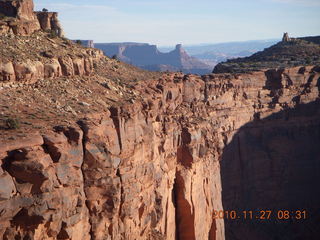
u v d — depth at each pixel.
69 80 40.31
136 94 45.44
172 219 47.78
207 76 67.44
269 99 73.44
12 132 28.12
